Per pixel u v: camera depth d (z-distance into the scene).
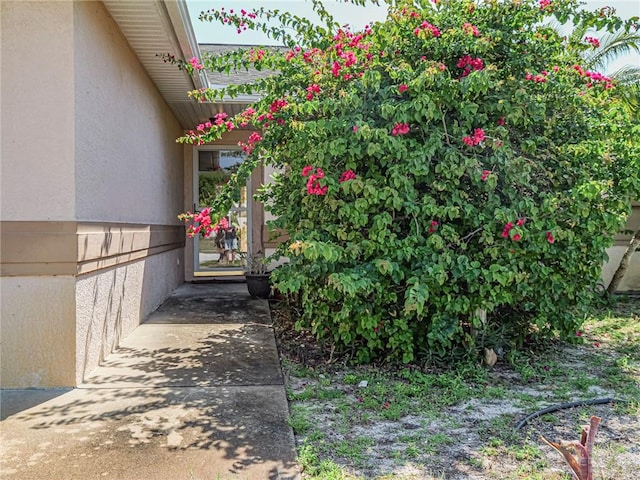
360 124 3.47
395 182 3.54
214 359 3.97
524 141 3.78
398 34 3.88
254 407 2.97
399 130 3.57
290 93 4.20
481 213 3.70
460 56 3.86
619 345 4.59
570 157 3.93
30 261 3.18
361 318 3.74
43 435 2.56
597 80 4.17
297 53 4.17
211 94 4.49
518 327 4.22
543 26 4.09
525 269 3.81
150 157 5.60
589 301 4.19
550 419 2.85
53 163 3.19
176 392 3.21
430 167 3.74
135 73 4.86
